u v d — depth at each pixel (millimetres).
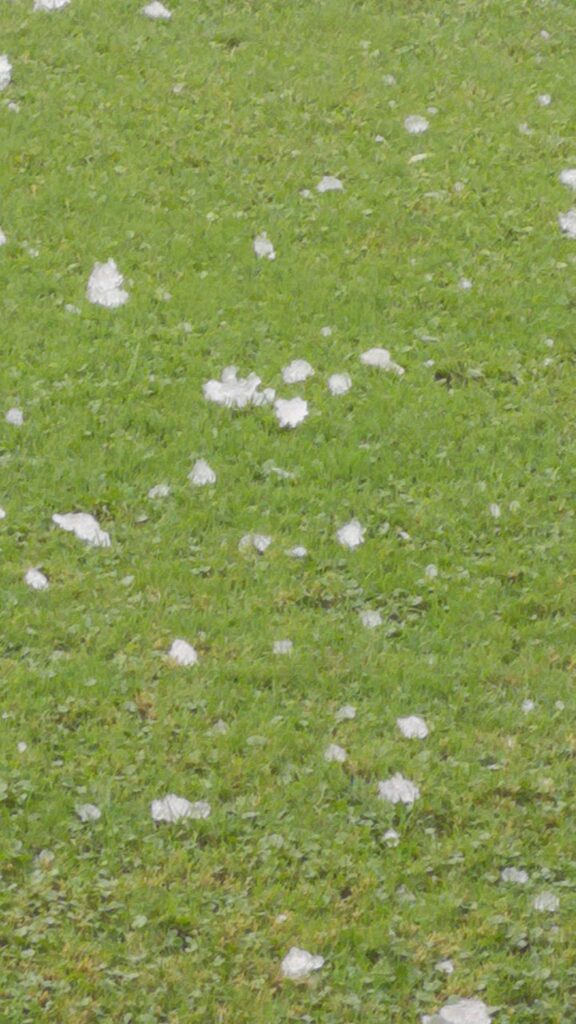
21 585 10461
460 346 13320
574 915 9031
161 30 16609
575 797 9727
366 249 14234
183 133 15188
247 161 15000
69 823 9039
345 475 11930
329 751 9734
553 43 17719
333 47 16859
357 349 13125
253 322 13203
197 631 10461
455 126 15961
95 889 8719
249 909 8750
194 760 9531
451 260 14281
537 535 11672
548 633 10867
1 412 11859
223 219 14250
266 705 9977
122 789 9305
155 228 13984
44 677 9852
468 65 17016
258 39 16766
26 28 16188
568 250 14594
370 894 8945
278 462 11914
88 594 10523
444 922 8891
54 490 11289
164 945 8539
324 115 15805
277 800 9375
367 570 11117
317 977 8492
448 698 10273
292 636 10484
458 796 9602
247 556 11047
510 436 12477
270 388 12523
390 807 9445
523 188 15266
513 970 8680
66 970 8328
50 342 12602
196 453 11859
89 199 14164
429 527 11562
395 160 15336
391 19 17500
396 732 9977
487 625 10852
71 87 15516
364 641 10531
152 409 12156
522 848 9367
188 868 8945
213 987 8375
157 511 11305
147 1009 8227
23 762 9328
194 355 12773
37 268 13336
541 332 13594
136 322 13016
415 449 12266
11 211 13883
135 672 10031
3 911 8547
